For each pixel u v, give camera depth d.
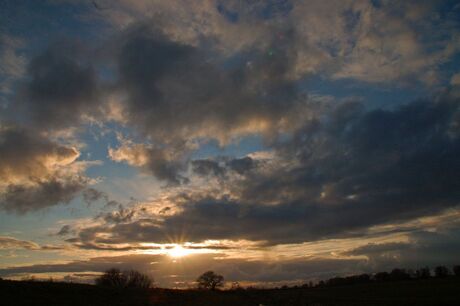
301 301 74.62
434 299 70.12
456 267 141.38
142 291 63.34
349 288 118.69
